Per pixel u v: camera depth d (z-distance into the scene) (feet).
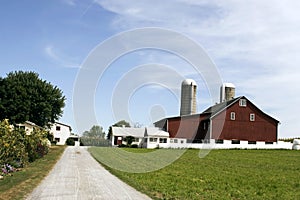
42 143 93.25
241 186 50.62
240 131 184.65
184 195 39.86
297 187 51.60
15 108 173.27
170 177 56.59
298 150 158.30
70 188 40.73
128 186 43.98
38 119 185.68
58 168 63.36
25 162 66.90
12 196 34.71
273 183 54.85
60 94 195.93
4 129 59.31
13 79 181.88
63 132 251.39
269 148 170.50
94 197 35.63
